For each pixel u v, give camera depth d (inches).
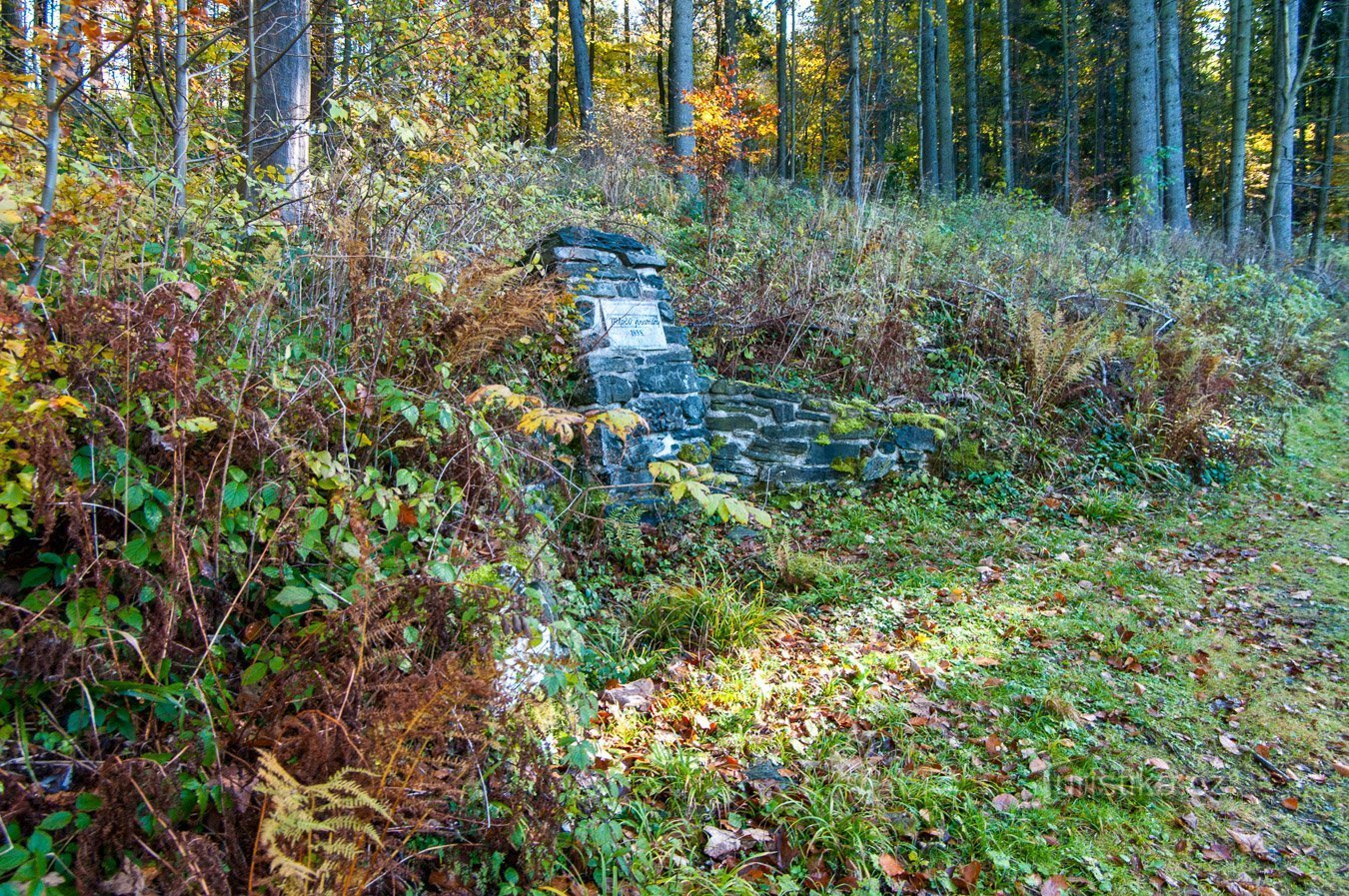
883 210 398.0
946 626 178.2
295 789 65.4
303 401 103.4
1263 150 906.7
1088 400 313.0
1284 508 277.4
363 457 113.3
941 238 374.3
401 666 90.3
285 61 200.8
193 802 72.6
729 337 265.9
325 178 147.0
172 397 85.8
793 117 757.9
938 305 323.3
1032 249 409.4
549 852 87.1
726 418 234.4
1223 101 914.1
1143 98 553.3
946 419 275.1
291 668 85.0
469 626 95.6
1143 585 209.8
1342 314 510.9
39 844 62.4
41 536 82.9
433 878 81.6
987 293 327.9
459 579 95.9
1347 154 655.1
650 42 878.4
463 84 228.1
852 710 141.6
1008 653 168.4
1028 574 209.2
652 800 112.8
